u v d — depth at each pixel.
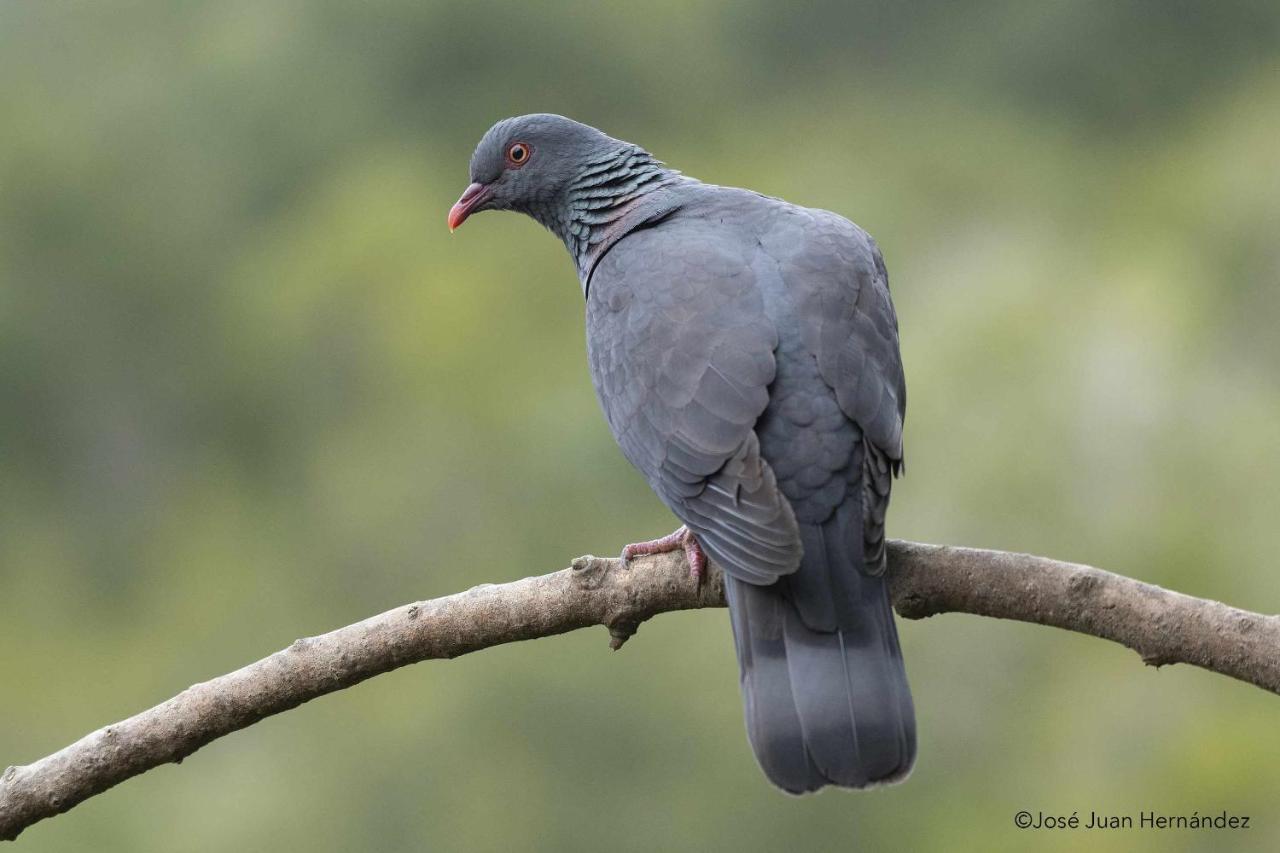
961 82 19.00
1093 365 13.88
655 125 18.89
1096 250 15.94
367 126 18.66
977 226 17.16
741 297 6.77
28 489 18.00
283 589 16.31
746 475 6.30
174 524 17.77
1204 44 18.58
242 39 18.98
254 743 14.24
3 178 18.42
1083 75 18.84
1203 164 16.94
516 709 13.30
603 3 18.94
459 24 18.48
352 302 17.05
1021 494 13.16
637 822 12.81
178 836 13.86
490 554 15.07
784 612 6.19
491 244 17.20
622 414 6.84
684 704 13.05
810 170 18.03
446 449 15.60
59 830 13.89
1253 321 14.89
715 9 19.19
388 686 14.01
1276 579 12.83
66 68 19.34
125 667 16.95
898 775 5.98
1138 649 6.07
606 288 7.29
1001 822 12.51
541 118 8.72
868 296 6.88
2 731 16.94
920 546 6.38
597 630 13.41
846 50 19.17
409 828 13.31
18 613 17.70
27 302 18.11
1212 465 13.35
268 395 17.36
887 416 6.45
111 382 18.05
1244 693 12.53
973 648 13.08
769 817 12.66
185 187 18.62
